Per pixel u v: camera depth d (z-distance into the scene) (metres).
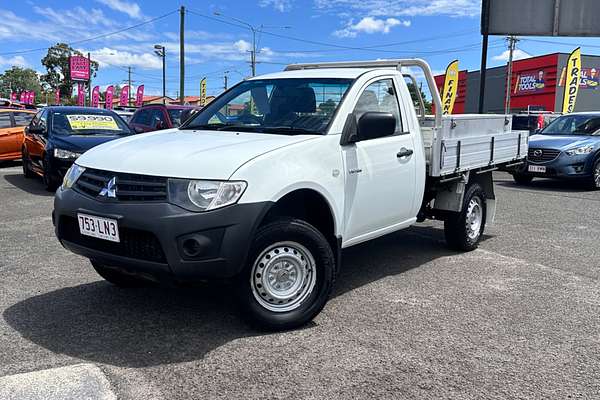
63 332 4.12
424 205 6.41
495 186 13.23
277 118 4.86
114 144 4.55
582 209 9.92
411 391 3.32
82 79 59.53
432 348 3.93
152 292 5.01
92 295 4.93
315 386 3.37
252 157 3.89
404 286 5.34
